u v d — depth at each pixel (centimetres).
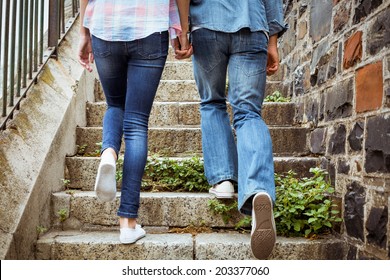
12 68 325
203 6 291
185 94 487
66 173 365
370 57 270
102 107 452
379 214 247
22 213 269
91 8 281
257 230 252
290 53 482
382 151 247
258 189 258
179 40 289
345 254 290
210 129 319
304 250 289
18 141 306
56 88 394
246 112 286
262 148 270
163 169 362
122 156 386
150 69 274
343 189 304
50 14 442
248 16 283
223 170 314
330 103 342
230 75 293
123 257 287
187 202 322
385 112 246
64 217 322
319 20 379
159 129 403
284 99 475
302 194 307
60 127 354
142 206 322
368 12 276
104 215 323
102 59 277
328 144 342
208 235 307
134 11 268
